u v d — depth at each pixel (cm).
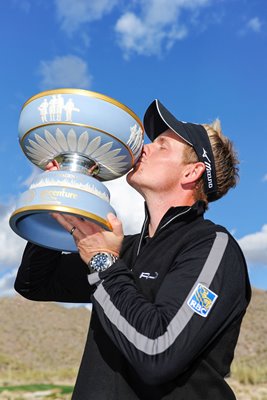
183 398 226
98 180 263
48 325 5059
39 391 1720
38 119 248
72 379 2353
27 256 288
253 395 1767
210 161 278
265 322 4728
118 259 238
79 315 5600
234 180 296
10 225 252
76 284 300
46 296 305
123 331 218
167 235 252
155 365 212
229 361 243
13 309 5266
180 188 276
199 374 230
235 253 242
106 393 233
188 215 255
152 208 280
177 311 219
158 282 242
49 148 255
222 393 231
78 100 243
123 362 235
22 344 4453
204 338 220
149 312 219
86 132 245
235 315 237
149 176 276
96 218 230
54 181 237
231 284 232
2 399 1598
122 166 264
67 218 239
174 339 213
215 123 297
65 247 267
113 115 245
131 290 227
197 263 233
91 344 248
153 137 301
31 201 232
